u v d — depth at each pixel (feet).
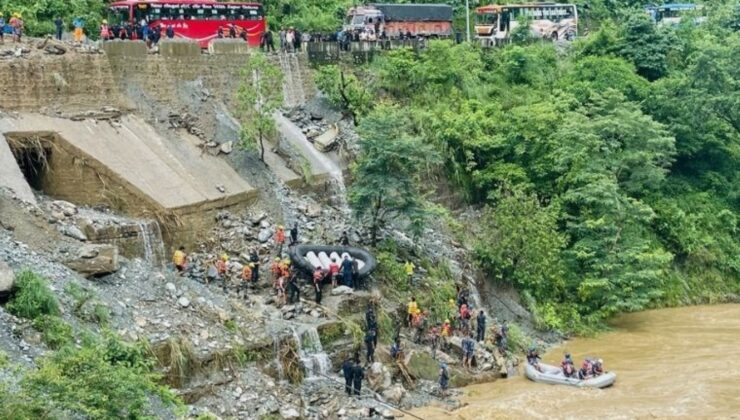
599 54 230.07
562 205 172.86
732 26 268.82
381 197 147.43
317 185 158.92
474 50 214.28
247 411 104.01
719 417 109.29
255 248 136.26
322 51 189.57
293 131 169.89
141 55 153.28
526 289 158.10
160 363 103.04
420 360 124.36
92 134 136.77
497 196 172.65
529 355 131.03
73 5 187.11
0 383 73.46
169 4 179.93
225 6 187.21
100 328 101.60
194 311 114.21
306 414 107.04
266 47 183.01
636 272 162.71
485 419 110.11
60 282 105.40
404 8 229.86
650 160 181.06
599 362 126.62
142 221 126.82
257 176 151.23
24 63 136.46
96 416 75.36
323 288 131.03
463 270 155.94
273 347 114.83
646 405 114.32
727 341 148.97
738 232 199.62
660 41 228.84
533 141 181.47
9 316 94.63
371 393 114.83
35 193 126.52
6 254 105.19
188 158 145.59
